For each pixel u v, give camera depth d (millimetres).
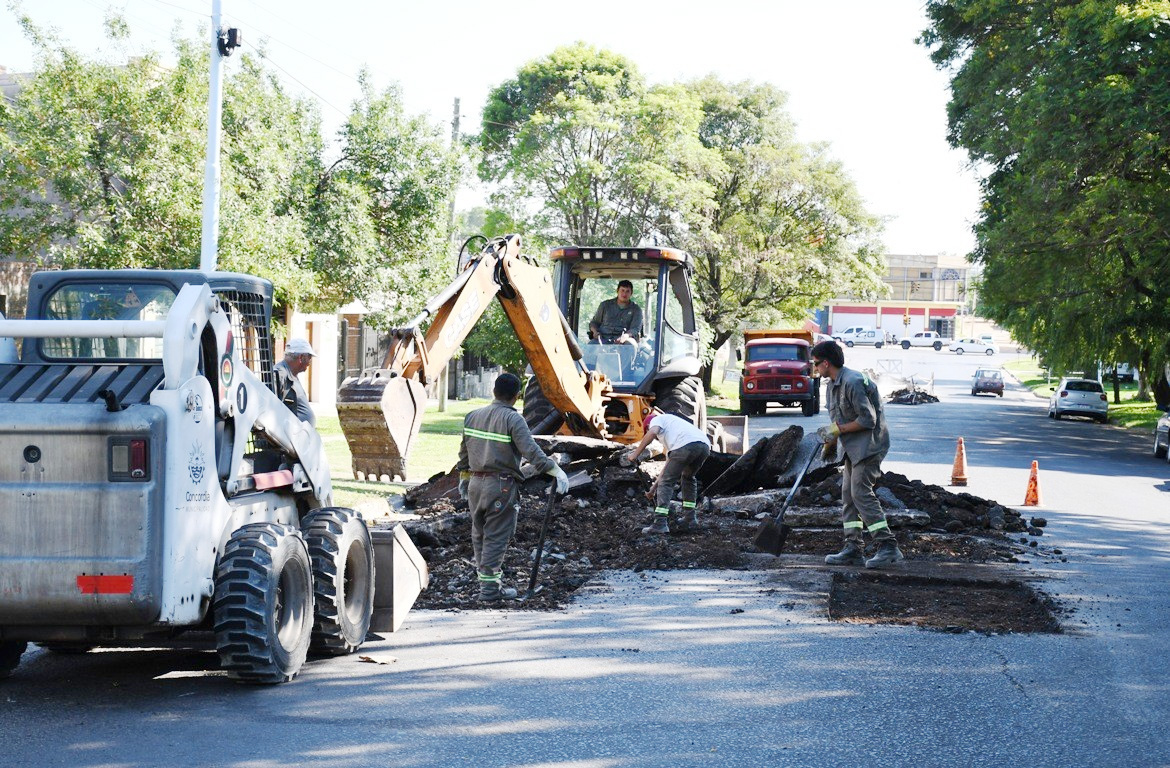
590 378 17562
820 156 63781
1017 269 40719
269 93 29469
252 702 7875
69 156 23766
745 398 52531
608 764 6656
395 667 8867
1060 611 11047
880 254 65938
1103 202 34125
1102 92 31609
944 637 9945
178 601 7520
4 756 6707
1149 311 41438
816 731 7305
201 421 7781
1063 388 57219
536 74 59156
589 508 16109
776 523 13242
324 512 9297
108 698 7977
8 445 7359
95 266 24047
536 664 8945
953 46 44344
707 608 11016
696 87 66000
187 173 24281
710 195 57156
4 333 7746
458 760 6695
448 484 17781
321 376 40375
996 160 39906
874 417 13000
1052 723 7527
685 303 19938
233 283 9102
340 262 30703
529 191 51844
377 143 31969
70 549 7312
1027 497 20984
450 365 54719
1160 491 24406
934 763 6734
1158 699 8117
